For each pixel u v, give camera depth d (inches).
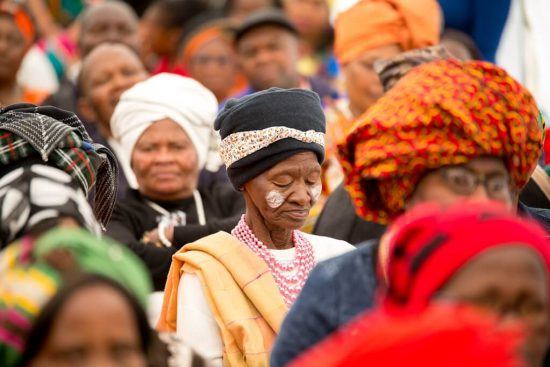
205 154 465.1
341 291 265.9
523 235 226.2
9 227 290.7
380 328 202.4
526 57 578.9
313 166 356.8
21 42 620.4
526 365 223.0
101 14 701.3
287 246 362.6
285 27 638.5
